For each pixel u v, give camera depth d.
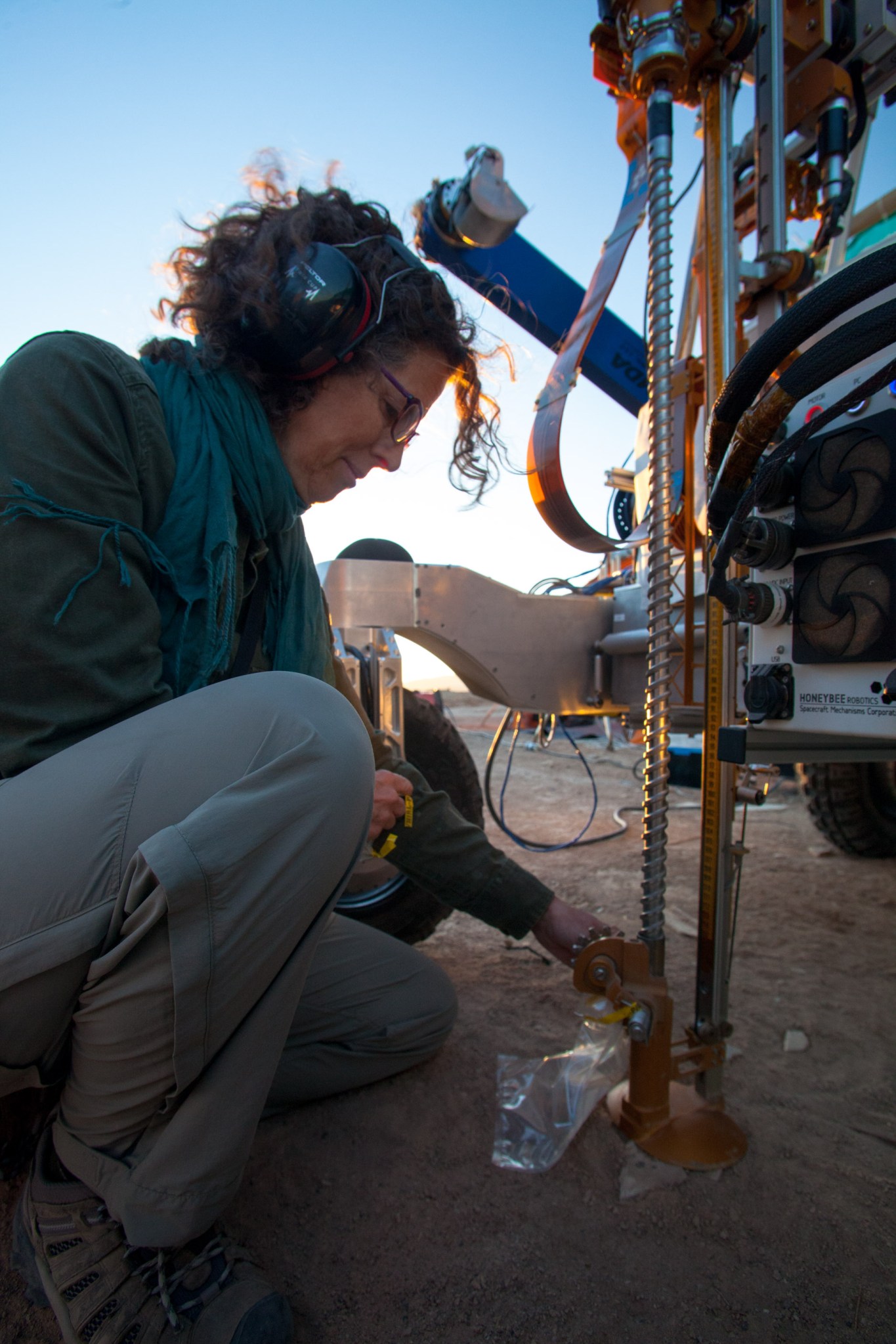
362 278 0.79
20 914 0.58
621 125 1.26
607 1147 1.02
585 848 2.58
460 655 1.69
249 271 0.75
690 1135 1.01
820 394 0.78
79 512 0.62
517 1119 1.07
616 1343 0.73
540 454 1.13
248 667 0.83
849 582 0.71
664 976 1.00
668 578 0.96
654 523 0.96
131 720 0.66
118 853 0.60
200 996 0.60
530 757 5.02
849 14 1.40
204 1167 0.64
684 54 0.92
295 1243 0.86
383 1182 0.96
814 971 1.60
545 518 1.19
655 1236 0.87
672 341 0.96
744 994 1.50
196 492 0.74
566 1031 1.34
